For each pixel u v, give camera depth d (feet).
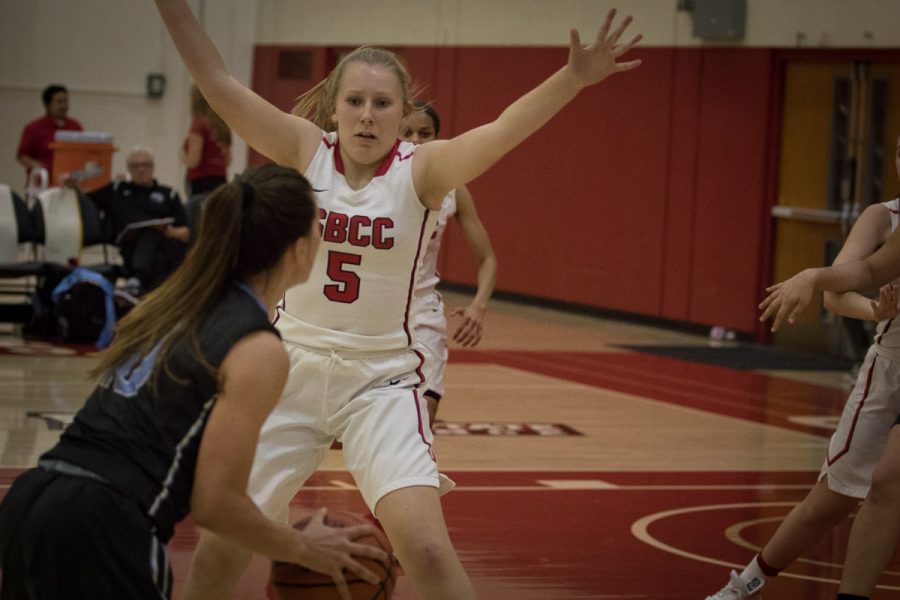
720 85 74.69
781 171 72.38
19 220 60.59
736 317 74.08
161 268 60.03
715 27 73.97
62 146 69.67
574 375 59.82
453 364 61.46
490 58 88.69
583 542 31.27
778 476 40.47
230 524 14.65
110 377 15.17
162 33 104.58
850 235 23.95
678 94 77.00
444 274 93.25
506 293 88.84
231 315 14.84
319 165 19.90
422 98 93.61
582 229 83.15
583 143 82.79
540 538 31.48
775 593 27.50
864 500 22.74
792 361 67.15
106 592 14.16
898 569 30.14
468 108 90.33
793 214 71.20
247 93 19.70
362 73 19.61
